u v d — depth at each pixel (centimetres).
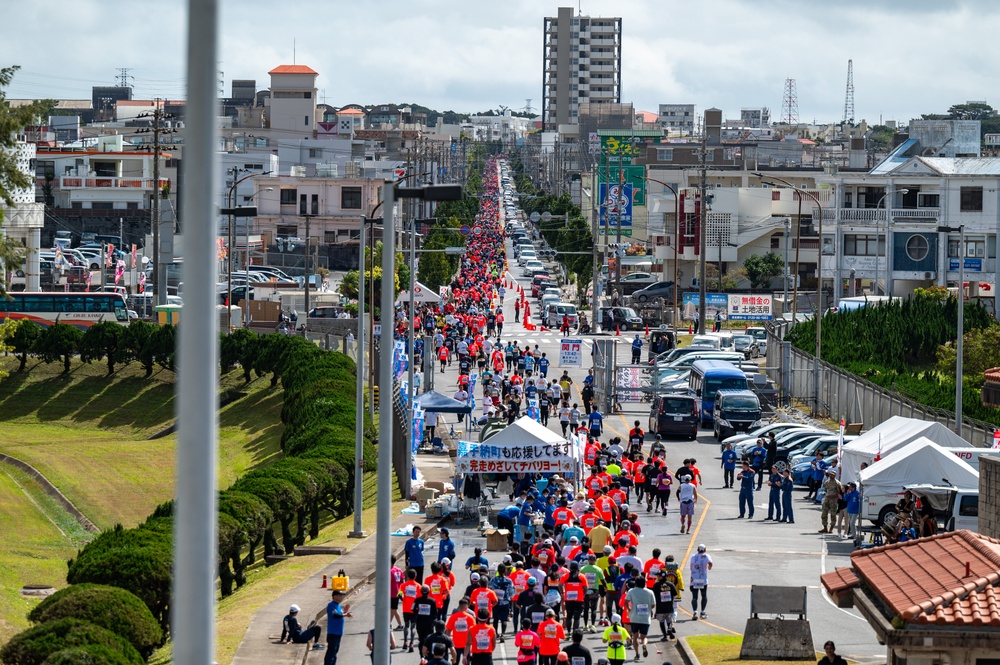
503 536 7550
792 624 5238
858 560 4291
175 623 1677
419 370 14438
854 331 14688
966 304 14962
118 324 16188
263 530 7812
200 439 1636
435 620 5056
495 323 19100
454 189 4444
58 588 8319
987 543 4009
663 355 15100
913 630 3588
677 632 5803
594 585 5819
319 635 5781
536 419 11406
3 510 10744
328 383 12650
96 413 15438
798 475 9838
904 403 11000
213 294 1650
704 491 9556
